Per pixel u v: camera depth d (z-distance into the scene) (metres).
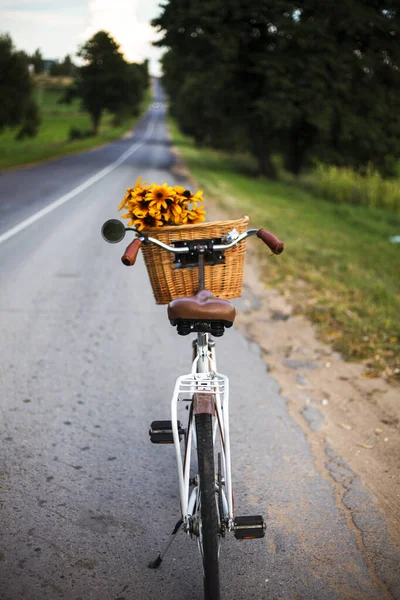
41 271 9.09
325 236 15.23
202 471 2.33
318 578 2.77
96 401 4.62
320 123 28.38
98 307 7.31
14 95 46.00
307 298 8.16
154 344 6.02
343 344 6.13
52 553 2.88
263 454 3.91
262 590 2.69
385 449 4.02
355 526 3.17
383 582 2.76
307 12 28.56
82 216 14.66
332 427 4.36
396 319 7.29
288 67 28.50
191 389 2.60
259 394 4.91
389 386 5.14
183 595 2.64
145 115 155.12
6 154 40.22
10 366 5.28
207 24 28.34
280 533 3.11
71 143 65.69
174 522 3.18
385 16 28.78
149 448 3.96
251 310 7.60
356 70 28.86
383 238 16.59
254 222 15.50
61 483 3.49
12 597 2.57
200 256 2.72
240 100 33.97
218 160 49.78
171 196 2.80
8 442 3.94
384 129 31.25
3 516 3.14
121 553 2.91
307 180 35.84
